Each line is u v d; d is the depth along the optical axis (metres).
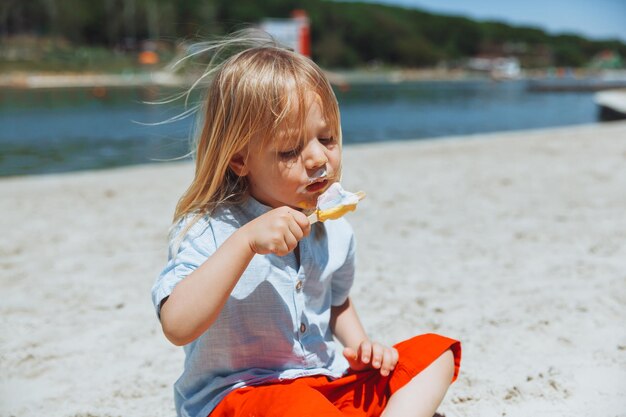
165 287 1.56
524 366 2.42
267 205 1.71
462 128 19.33
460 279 3.60
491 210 5.57
